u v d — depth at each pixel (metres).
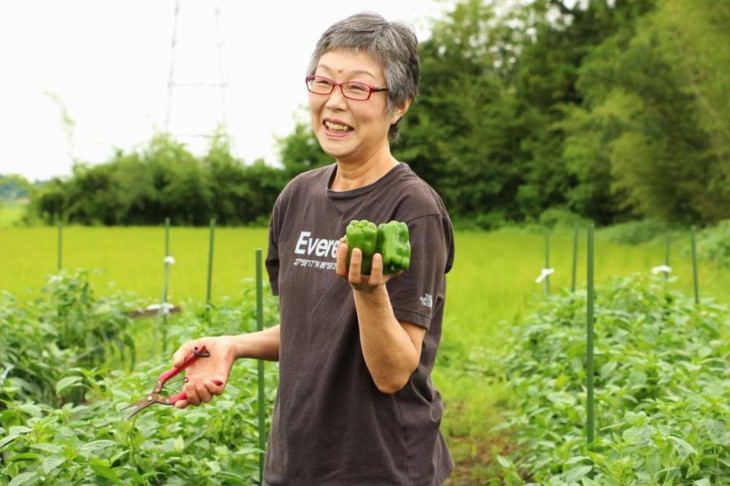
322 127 3.01
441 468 3.20
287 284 3.13
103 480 3.60
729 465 3.93
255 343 3.31
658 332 6.91
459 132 41.16
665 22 26.86
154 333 8.44
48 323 7.69
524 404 6.27
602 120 29.83
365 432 2.94
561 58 38.94
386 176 3.01
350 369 2.94
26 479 3.50
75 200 41.00
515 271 18.11
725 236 19.48
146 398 3.14
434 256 2.90
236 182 41.91
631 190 31.97
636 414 4.86
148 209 41.19
